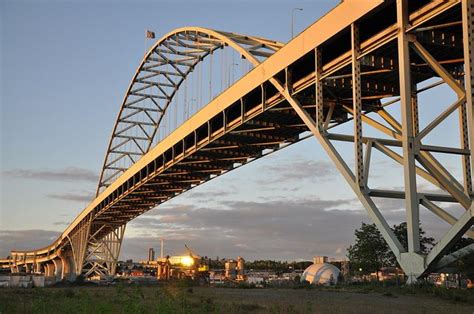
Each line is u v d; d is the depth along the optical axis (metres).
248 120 46.75
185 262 130.88
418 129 35.84
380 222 28.47
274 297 35.94
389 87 38.34
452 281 46.47
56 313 21.28
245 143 55.38
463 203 26.53
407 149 26.56
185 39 70.25
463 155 31.94
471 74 24.11
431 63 28.38
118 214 115.31
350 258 74.31
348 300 30.25
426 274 25.80
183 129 60.75
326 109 42.00
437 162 33.09
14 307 25.12
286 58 39.38
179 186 83.94
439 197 31.59
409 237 26.09
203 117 54.97
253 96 47.44
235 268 143.50
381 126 37.38
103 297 31.12
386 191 30.45
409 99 27.44
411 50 32.25
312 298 33.41
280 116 46.75
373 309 23.88
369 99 39.72
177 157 65.06
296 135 53.41
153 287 49.94
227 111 51.03
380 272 78.62
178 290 33.00
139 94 107.75
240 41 51.06
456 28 30.94
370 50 31.72
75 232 141.75
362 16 31.45
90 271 133.25
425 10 28.36
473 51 24.36
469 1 24.73
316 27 35.81
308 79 37.88
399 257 26.88
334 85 36.91
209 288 54.91
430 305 24.44
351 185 30.97
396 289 31.19
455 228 23.88
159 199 95.44
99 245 133.50
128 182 88.50
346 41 35.41
